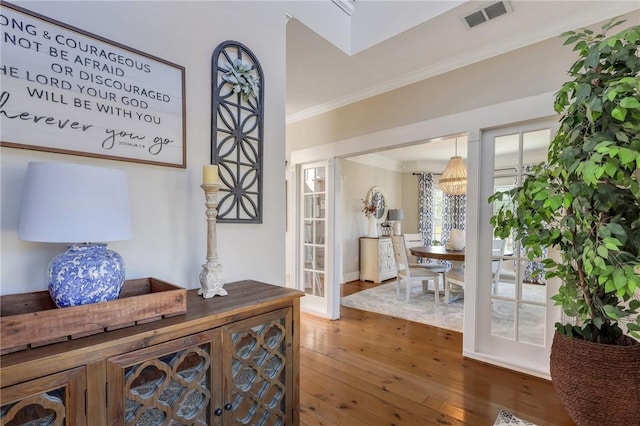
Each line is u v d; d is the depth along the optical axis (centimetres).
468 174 265
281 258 192
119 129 126
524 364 243
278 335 139
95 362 87
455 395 212
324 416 190
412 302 442
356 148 344
